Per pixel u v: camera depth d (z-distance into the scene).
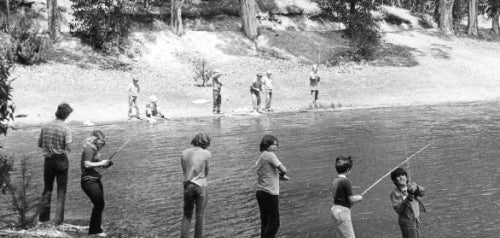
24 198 7.20
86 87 26.42
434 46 43.31
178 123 20.86
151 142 16.05
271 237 6.85
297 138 16.41
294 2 43.75
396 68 36.34
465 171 11.28
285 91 30.17
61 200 7.62
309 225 7.77
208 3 41.56
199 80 30.98
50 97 24.17
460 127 18.53
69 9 34.28
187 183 6.96
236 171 11.73
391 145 14.86
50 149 7.54
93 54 31.06
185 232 6.93
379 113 23.70
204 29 38.03
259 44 37.78
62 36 31.66
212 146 15.15
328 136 16.73
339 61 37.38
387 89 31.11
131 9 35.72
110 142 16.08
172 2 35.72
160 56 33.22
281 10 41.94
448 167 11.72
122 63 31.00
